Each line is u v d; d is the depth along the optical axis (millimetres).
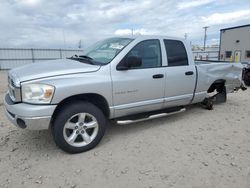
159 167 3205
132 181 2889
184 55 4797
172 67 4543
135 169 3154
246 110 6051
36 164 3266
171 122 5035
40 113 3143
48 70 3436
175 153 3613
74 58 4488
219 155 3562
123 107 3979
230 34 23672
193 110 5980
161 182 2871
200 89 5195
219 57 25578
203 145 3912
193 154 3586
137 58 3789
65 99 3418
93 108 3607
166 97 4551
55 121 3381
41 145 3855
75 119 3559
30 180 2895
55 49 27984
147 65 4223
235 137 4270
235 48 23172
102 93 3656
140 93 4113
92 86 3525
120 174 3037
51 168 3170
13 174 3014
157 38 4410
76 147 3547
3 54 26141
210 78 5395
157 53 4363
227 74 5883
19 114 3162
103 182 2869
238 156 3539
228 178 2963
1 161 3328
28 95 3193
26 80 3209
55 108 3254
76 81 3398
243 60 22250
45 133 4336
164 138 4180
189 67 4840
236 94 8266
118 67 3822
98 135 3734
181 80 4688
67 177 2967
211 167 3217
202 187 2779
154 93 4320
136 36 4285
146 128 4660
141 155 3543
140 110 4273
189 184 2834
